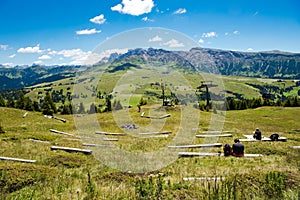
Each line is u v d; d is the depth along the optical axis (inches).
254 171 437.1
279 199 283.9
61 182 398.9
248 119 2191.2
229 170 486.9
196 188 344.2
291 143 847.7
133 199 305.1
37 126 1358.3
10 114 1850.4
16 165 474.6
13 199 319.0
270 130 1424.7
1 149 694.5
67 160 584.1
